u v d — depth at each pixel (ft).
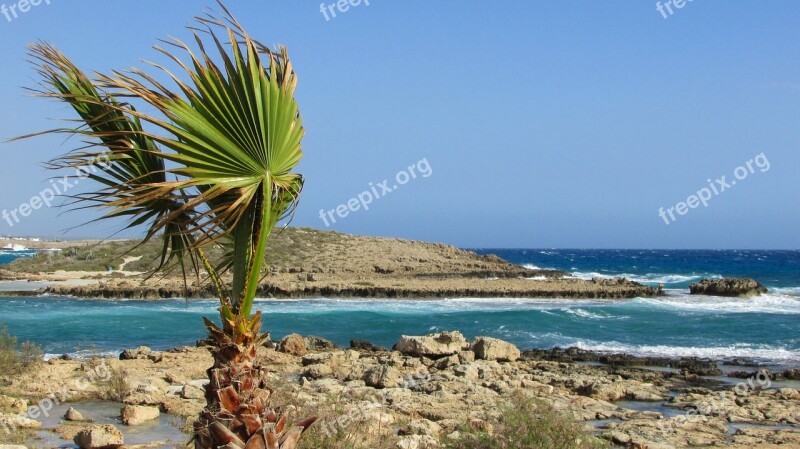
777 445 41.04
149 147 20.99
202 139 18.89
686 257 558.56
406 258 241.76
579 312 126.41
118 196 19.10
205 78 19.07
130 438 38.99
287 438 19.45
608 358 77.36
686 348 87.25
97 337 94.63
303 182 22.08
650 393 56.13
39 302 148.66
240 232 20.57
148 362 67.05
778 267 362.74
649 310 133.18
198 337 95.81
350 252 241.35
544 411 35.88
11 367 55.52
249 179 19.53
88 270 206.69
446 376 60.80
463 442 35.29
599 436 41.04
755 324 110.01
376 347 83.76
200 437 19.11
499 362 73.20
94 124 20.25
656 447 39.34
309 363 67.51
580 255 635.66
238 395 18.92
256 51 19.93
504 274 223.10
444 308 140.67
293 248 237.45
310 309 136.26
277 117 19.79
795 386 62.64
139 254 217.15
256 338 19.88
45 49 19.81
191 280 168.35
